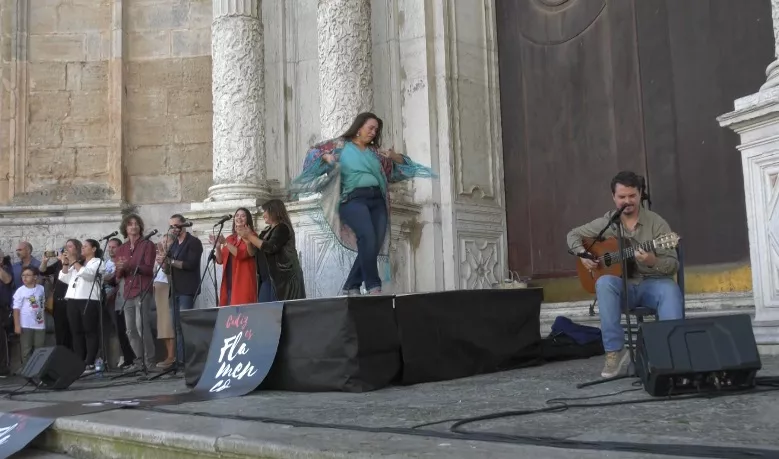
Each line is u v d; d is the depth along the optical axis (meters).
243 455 3.24
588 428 3.19
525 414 3.68
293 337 5.35
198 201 11.51
